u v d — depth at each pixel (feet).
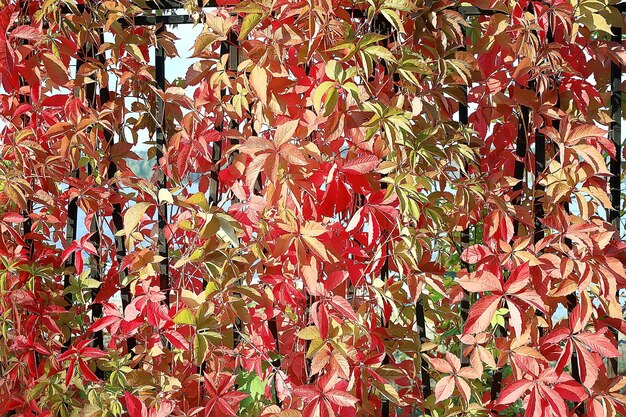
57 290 7.30
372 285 6.28
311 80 6.12
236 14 6.49
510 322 6.13
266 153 5.72
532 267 6.27
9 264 6.92
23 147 7.03
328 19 5.95
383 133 6.06
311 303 6.23
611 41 6.67
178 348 6.46
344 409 6.03
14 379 6.96
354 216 6.08
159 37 7.04
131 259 6.55
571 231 6.20
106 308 6.76
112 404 6.69
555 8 6.26
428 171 6.34
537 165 6.64
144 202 6.48
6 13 6.77
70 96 7.06
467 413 6.39
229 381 6.36
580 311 6.11
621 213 7.29
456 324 7.44
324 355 5.89
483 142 6.79
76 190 6.82
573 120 6.53
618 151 6.73
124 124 7.30
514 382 6.12
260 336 6.55
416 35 6.25
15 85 7.04
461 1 6.35
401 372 6.34
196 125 6.78
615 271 6.14
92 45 6.99
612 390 6.19
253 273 6.53
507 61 6.61
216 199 6.84
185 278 7.23
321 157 6.03
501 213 6.34
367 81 5.98
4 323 6.89
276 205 6.15
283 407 6.43
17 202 6.84
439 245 7.22
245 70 6.32
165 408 6.37
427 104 6.24
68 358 6.71
